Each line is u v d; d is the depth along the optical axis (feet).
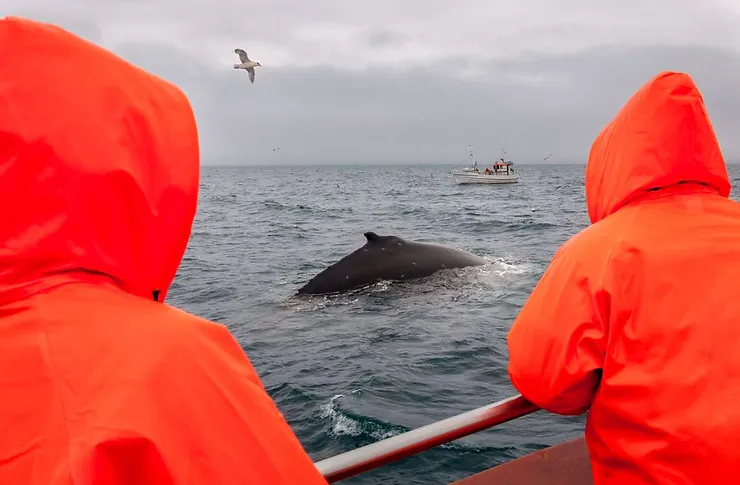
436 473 18.01
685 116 6.47
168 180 3.75
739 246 5.90
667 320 5.65
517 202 161.17
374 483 17.53
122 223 3.53
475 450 19.11
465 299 41.09
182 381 3.22
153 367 3.17
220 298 46.09
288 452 3.39
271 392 25.50
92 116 3.50
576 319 6.12
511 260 57.72
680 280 5.76
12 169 3.27
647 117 6.58
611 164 6.89
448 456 18.79
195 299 46.09
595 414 6.15
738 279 5.67
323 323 36.73
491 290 43.47
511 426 20.70
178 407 3.15
